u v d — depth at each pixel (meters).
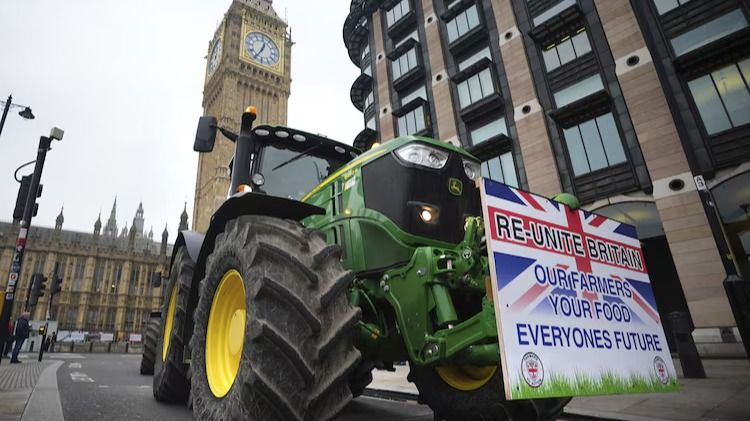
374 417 4.06
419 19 20.39
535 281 1.95
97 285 65.56
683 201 10.33
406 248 2.55
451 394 3.02
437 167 2.83
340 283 2.11
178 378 3.98
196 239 4.41
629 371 2.11
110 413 3.52
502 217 1.98
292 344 1.89
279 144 4.20
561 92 13.83
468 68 16.59
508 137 14.52
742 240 9.52
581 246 2.27
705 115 10.54
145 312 67.38
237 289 2.54
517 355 1.71
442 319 2.16
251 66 74.25
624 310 2.29
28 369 8.23
